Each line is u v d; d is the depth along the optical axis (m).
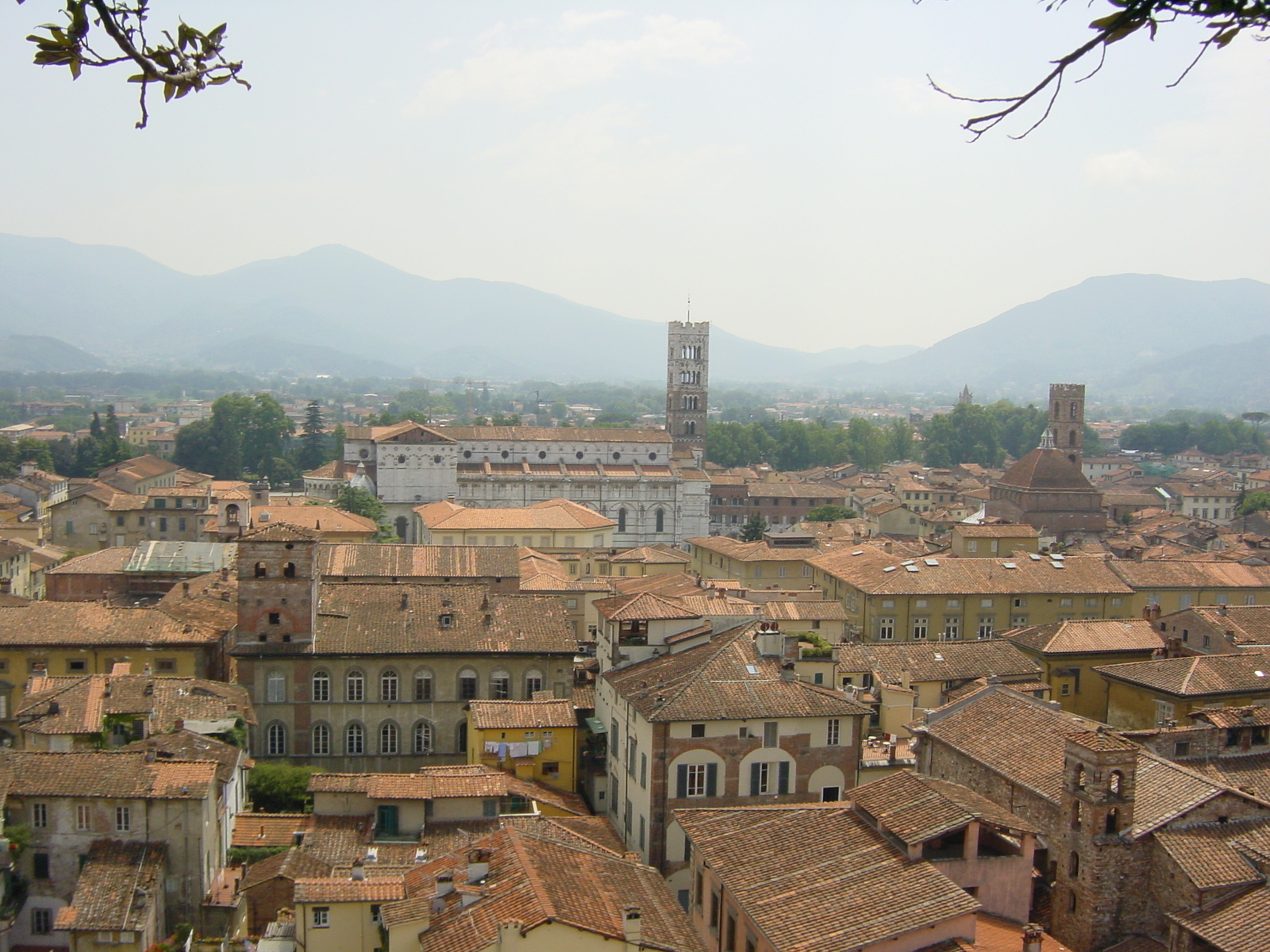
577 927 57.31
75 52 17.73
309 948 65.88
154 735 91.44
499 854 67.06
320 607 122.25
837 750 91.88
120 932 74.88
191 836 81.56
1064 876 70.81
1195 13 16.78
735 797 89.94
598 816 100.44
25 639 115.69
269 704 116.75
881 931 55.19
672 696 90.94
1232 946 61.06
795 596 157.25
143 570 156.62
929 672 117.12
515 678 119.50
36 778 82.06
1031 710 86.56
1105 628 129.75
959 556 198.75
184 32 18.61
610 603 112.88
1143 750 77.12
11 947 80.50
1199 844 68.00
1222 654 107.75
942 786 68.25
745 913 60.72
